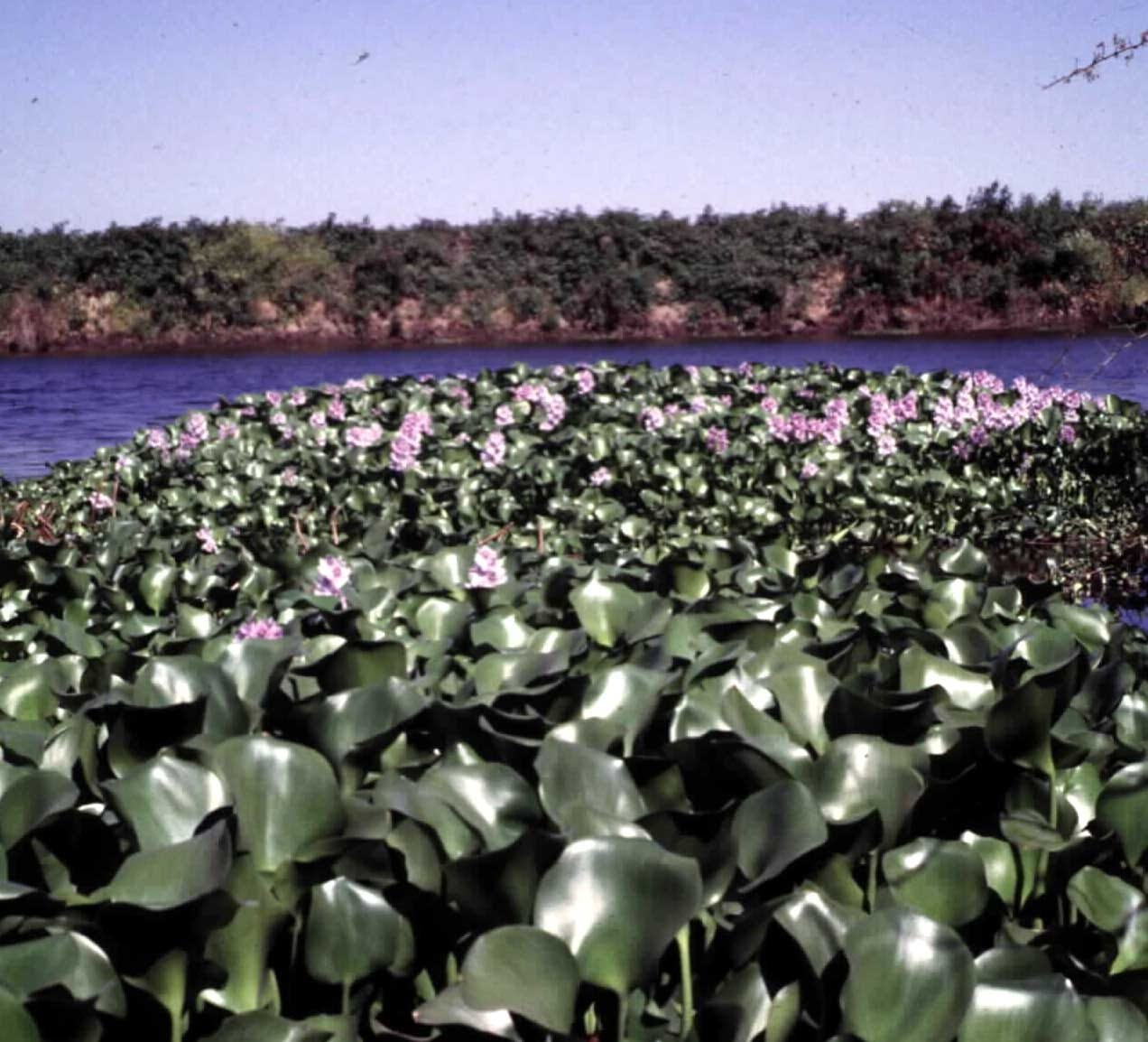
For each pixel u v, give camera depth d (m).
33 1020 1.57
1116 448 9.57
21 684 2.80
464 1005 1.74
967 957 1.64
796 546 7.79
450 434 9.97
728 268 31.56
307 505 7.57
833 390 11.52
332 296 32.44
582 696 2.44
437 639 3.24
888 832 2.09
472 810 2.04
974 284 30.41
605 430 9.46
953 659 2.89
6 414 20.19
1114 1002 1.68
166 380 24.92
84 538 6.24
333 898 1.87
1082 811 2.33
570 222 32.31
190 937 1.74
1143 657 3.16
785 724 2.41
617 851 1.76
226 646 3.05
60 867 2.02
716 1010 1.73
